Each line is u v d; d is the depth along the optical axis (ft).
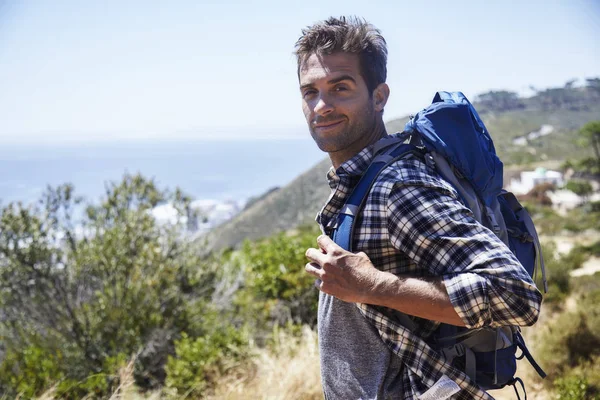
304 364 12.28
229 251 24.03
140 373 15.06
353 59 4.48
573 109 428.97
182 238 19.07
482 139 4.55
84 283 17.19
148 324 16.58
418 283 3.77
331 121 4.49
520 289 3.51
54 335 16.43
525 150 292.20
